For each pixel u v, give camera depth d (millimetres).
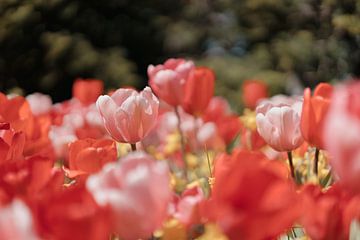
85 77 6938
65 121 1294
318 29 3557
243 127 1314
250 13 6914
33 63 6582
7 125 863
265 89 1887
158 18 7969
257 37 6719
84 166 812
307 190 609
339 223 571
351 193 542
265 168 551
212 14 7965
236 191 518
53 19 6781
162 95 1155
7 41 6344
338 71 3703
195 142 1332
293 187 632
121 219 553
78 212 526
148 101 863
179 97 1147
